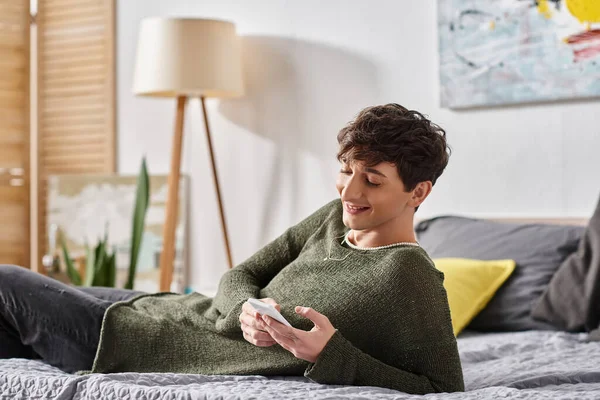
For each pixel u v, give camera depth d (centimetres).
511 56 335
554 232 297
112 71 448
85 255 437
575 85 321
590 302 265
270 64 404
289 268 185
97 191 447
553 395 150
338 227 190
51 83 467
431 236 324
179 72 375
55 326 195
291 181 398
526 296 282
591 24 318
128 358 188
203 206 426
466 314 281
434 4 357
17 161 457
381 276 165
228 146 417
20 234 458
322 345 156
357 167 167
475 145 348
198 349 185
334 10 385
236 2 414
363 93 377
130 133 446
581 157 325
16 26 457
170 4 434
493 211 345
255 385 159
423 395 156
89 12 455
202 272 428
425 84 361
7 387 170
